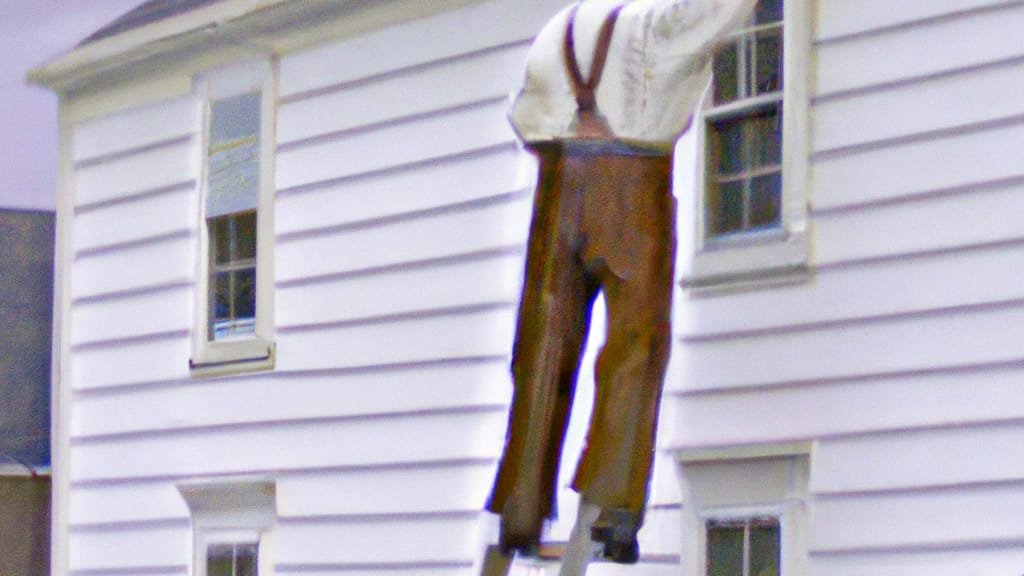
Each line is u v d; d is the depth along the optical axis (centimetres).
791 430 1028
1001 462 938
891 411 986
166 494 1459
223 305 1455
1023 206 949
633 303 942
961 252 971
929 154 991
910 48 1005
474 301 1252
